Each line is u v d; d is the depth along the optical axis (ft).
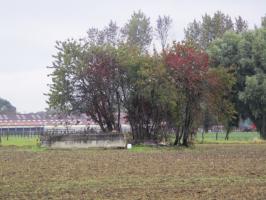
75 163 138.51
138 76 224.53
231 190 89.51
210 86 218.18
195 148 207.10
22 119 612.70
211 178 105.40
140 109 226.17
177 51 220.02
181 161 142.61
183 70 216.54
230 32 310.24
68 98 232.53
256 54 294.66
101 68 229.45
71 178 107.14
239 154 168.96
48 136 208.44
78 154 171.94
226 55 302.86
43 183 99.86
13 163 139.64
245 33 307.58
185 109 219.20
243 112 298.97
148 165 132.05
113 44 247.29
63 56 232.73
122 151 188.55
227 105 224.53
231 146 223.92
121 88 230.89
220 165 131.13
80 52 233.14
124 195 85.25
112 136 207.51
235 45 303.48
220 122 233.76
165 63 218.79
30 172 118.21
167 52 225.56
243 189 90.53
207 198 81.76
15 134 477.36
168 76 218.38
